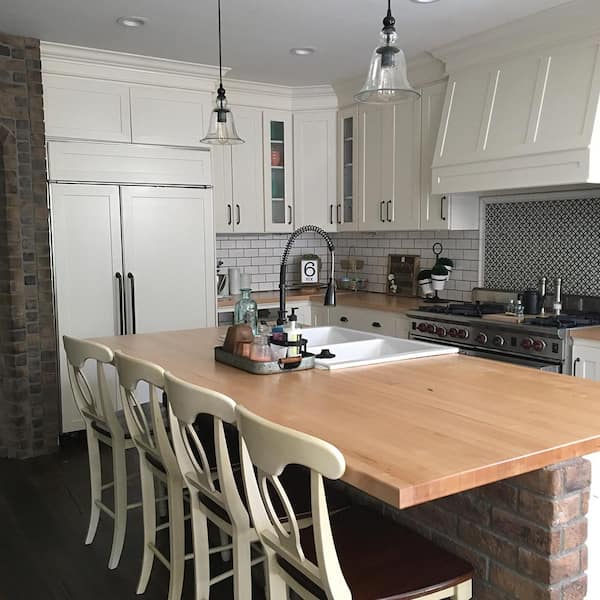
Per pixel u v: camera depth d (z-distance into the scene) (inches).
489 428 63.8
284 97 204.8
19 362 156.9
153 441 99.1
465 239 181.9
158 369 82.4
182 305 180.1
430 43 157.3
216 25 143.4
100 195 165.6
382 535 70.4
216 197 195.9
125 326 170.2
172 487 89.0
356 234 223.8
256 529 65.7
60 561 108.1
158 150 173.8
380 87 85.1
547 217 157.9
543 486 61.9
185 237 179.3
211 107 182.7
